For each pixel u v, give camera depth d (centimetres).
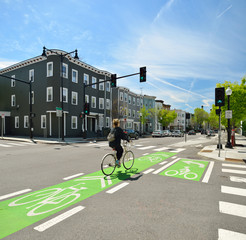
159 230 264
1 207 336
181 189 439
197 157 923
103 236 248
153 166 699
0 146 1396
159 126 5569
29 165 705
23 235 248
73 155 957
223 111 1555
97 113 2881
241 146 1451
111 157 573
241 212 322
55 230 261
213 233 257
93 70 2912
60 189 434
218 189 440
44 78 2372
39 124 2425
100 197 386
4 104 3022
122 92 3806
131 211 323
